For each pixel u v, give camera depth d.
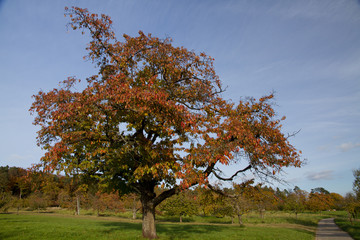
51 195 73.94
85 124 11.56
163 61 13.77
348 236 23.89
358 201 37.91
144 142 12.22
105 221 36.09
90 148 11.88
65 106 10.63
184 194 13.52
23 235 15.30
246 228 27.55
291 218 49.25
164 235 16.73
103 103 10.75
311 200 59.53
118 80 11.05
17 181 76.44
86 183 14.09
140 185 13.87
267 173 11.75
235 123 11.03
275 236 20.19
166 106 10.19
